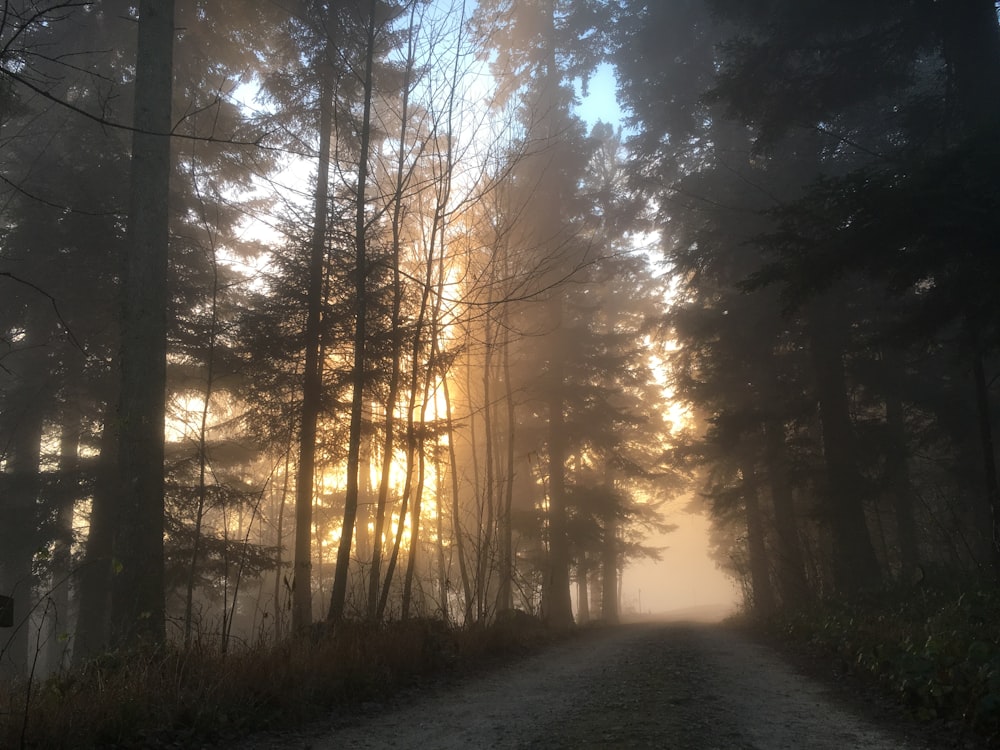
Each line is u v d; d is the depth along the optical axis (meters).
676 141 24.11
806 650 12.41
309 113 14.77
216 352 16.52
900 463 20.09
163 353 11.28
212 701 6.39
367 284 12.51
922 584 14.23
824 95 14.30
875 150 18.83
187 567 14.75
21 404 17.62
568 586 24.42
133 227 11.29
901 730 6.16
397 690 8.31
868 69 13.98
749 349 22.41
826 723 6.38
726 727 6.04
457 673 9.70
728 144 23.09
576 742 5.50
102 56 16.97
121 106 17.31
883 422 22.89
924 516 25.03
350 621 9.80
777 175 19.92
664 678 8.83
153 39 11.69
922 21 13.24
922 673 7.16
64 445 20.02
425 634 10.21
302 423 13.90
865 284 19.73
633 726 5.96
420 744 5.73
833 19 13.84
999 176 9.78
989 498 13.58
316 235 12.95
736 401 24.88
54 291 16.53
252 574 15.10
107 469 16.92
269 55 16.23
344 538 10.91
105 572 16.52
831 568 20.62
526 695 7.94
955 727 6.11
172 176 18.02
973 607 10.62
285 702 6.88
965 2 12.73
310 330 13.51
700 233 22.03
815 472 19.84
